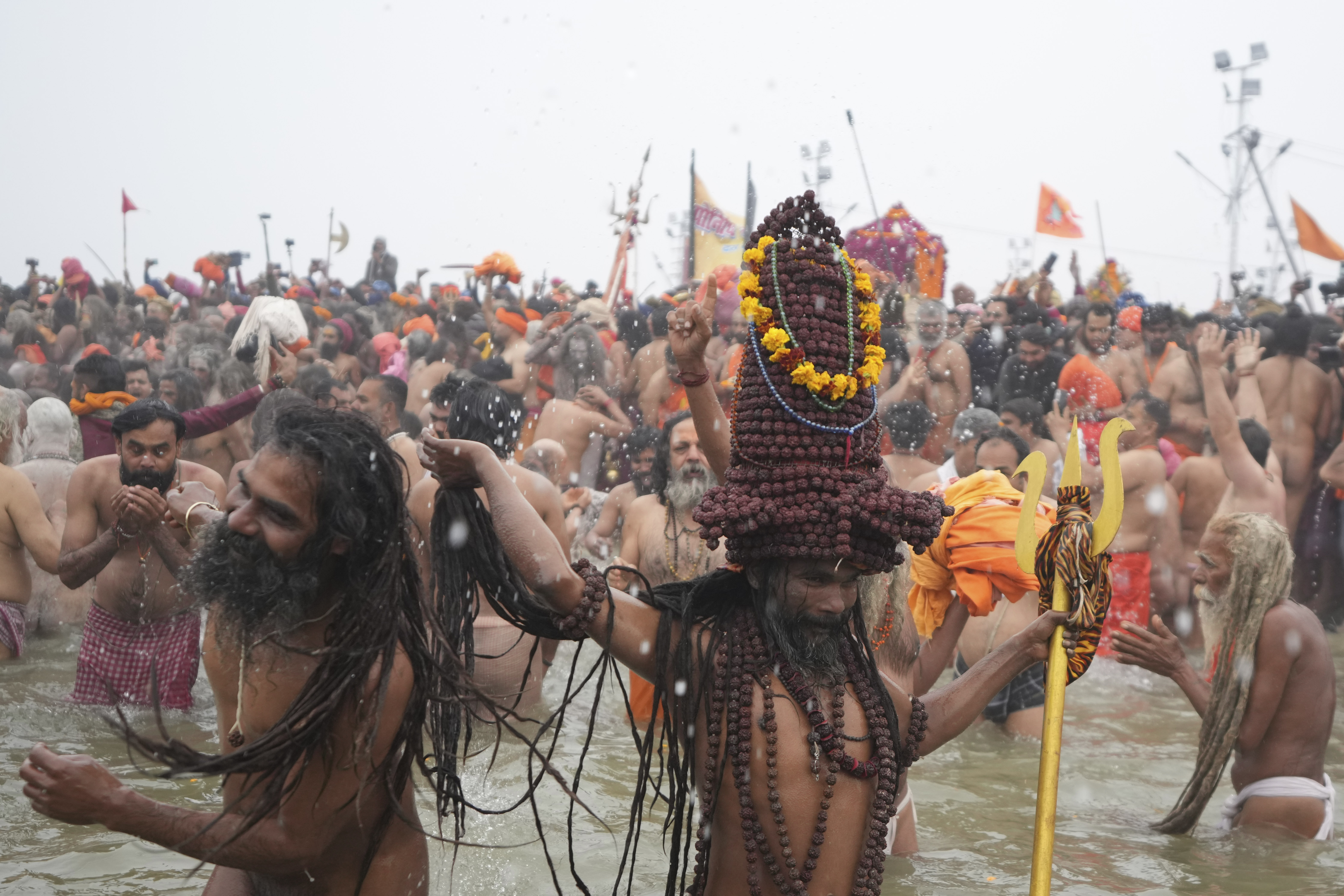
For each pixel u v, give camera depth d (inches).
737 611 92.8
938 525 89.0
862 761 89.9
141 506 175.9
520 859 137.2
